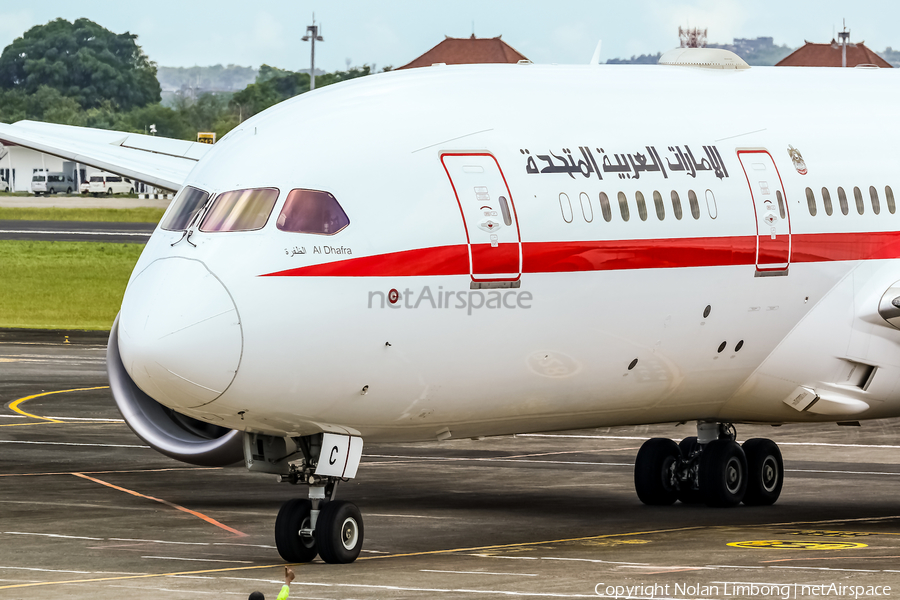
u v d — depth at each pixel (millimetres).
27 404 106188
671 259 54438
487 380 50844
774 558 49906
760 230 57219
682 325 55281
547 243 51219
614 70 59594
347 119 50438
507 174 51406
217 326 45375
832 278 59312
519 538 55500
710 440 66688
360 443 50625
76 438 90562
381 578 45500
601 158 54000
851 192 60469
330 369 47188
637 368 54906
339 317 46969
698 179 56250
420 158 50125
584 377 53562
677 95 59094
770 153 59094
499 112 53312
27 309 184875
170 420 65000
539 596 42312
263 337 45875
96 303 193500
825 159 60469
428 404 50125
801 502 68250
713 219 56000
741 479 66250
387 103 51625
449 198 49688
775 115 60875
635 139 55562
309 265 46750
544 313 51312
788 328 58750
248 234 46844
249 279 46031
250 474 77000
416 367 48875
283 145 49094
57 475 75438
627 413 57469
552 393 53219
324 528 48125
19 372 124500
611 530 57938
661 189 55000
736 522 60812
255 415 47344
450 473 79188
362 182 48688
